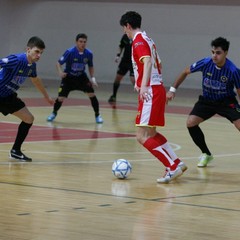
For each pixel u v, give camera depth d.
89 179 12.47
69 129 20.52
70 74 22.16
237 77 13.39
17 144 14.52
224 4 37.59
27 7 43.78
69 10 42.34
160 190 11.57
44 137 18.45
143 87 11.57
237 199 10.93
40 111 25.70
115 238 8.16
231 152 16.70
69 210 9.73
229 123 23.58
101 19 41.28
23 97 31.58
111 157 15.28
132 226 8.81
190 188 11.86
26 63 13.73
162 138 12.52
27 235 8.18
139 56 11.69
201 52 38.44
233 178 13.05
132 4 40.22
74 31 42.28
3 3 43.91
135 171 13.52
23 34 44.09
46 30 43.19
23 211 9.57
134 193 11.23
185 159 15.42
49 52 43.19
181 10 38.81
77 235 8.26
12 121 22.11
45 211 9.60
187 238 8.24
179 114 26.00
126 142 17.89
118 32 40.75
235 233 8.59
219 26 37.78
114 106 28.70
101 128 21.02
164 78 39.62
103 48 41.34
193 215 9.59
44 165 13.92
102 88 37.56
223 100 13.88
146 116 11.97
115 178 12.66
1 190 11.15
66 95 22.42
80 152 15.89
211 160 15.11
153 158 15.28
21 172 13.00
